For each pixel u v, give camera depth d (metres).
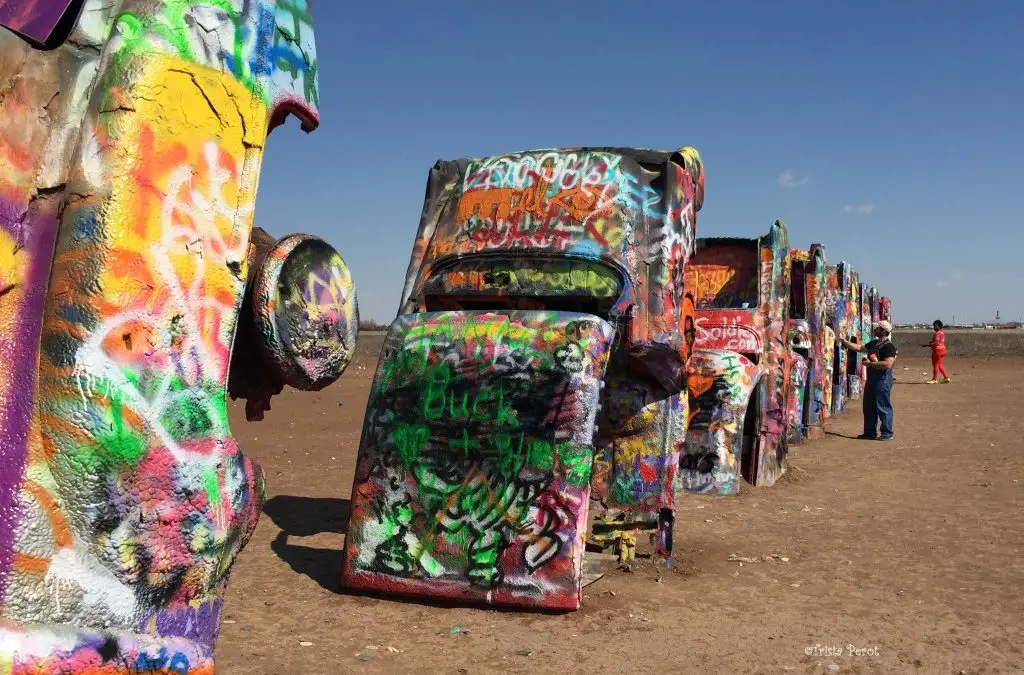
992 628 4.62
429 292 6.02
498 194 6.05
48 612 1.81
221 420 2.16
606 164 5.98
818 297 13.53
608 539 5.97
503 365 5.14
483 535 4.86
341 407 15.45
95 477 1.86
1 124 1.83
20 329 1.88
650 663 4.04
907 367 33.53
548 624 4.55
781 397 9.53
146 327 1.95
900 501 8.25
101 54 1.98
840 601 5.10
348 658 3.98
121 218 1.90
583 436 4.89
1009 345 42.94
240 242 2.21
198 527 2.09
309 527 6.77
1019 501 8.18
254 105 2.25
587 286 5.65
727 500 8.28
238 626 4.39
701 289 10.34
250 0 2.23
